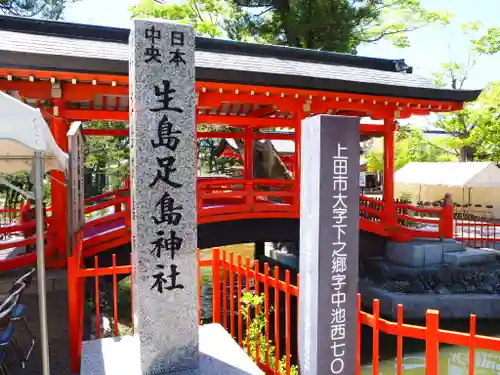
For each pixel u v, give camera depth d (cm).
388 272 1056
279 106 899
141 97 367
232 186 1371
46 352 347
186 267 385
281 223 963
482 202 2266
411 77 1083
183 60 378
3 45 675
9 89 709
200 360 405
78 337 444
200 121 1055
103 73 692
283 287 392
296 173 958
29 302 570
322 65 1045
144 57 367
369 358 810
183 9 1600
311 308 317
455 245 1126
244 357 414
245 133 1271
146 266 373
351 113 1202
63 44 765
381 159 2517
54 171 692
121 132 1122
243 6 1800
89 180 1938
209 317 933
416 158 2728
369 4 1772
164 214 377
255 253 1583
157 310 377
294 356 738
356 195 313
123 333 625
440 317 991
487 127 1994
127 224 782
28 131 297
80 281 488
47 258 688
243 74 792
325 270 307
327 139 304
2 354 393
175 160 379
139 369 383
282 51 1043
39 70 659
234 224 923
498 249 1364
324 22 1664
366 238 1125
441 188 2447
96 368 383
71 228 554
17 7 1748
